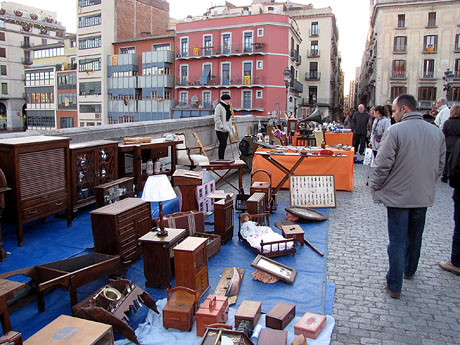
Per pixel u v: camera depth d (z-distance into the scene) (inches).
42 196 178.5
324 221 233.5
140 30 2012.8
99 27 1851.6
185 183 217.8
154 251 146.9
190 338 118.1
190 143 405.7
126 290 129.3
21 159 166.6
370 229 221.9
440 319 131.0
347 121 685.9
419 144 137.3
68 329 101.0
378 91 1748.3
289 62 1622.8
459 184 159.2
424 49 1675.7
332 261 177.8
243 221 200.4
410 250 157.1
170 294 136.5
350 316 132.6
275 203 254.8
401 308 137.9
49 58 2237.9
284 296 142.9
